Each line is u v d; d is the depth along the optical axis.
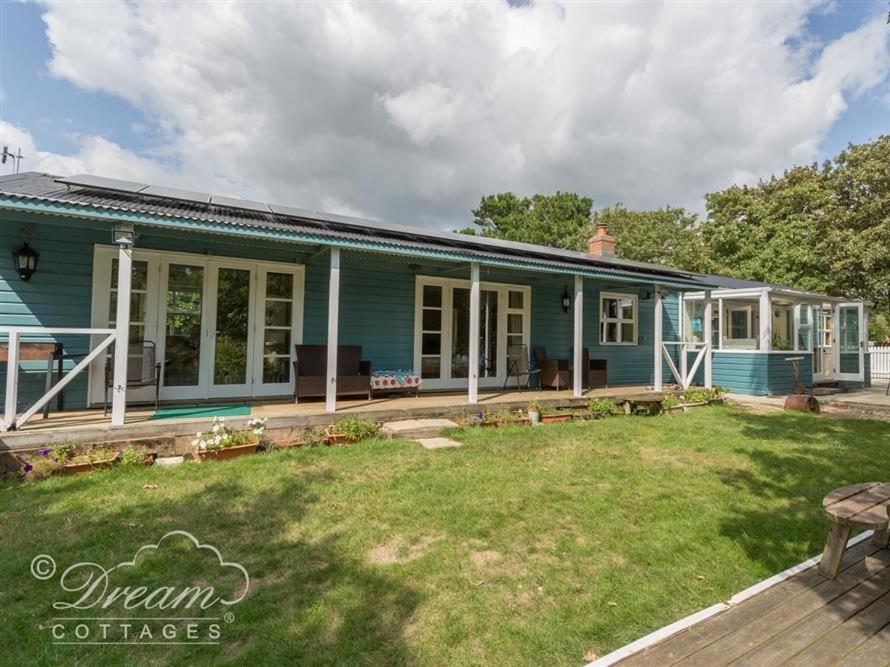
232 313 6.93
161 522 3.34
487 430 6.68
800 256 17.31
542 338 10.16
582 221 29.28
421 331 8.64
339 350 7.68
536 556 3.03
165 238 6.42
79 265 5.91
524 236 28.00
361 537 3.21
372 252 6.78
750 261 19.20
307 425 5.71
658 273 11.26
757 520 3.67
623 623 2.34
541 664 2.04
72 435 4.48
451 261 7.38
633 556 3.05
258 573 2.73
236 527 3.31
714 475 4.85
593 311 10.98
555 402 7.92
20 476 4.16
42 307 5.71
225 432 5.01
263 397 7.12
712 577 2.80
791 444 6.27
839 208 16.92
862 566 2.81
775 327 13.45
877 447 6.16
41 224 5.69
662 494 4.24
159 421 4.99
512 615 2.39
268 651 2.08
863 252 14.89
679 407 9.09
